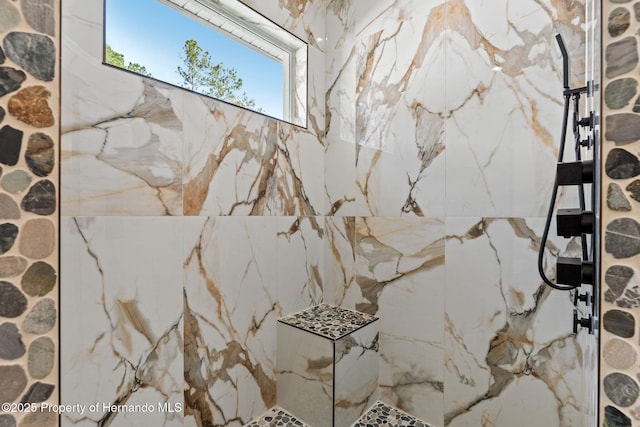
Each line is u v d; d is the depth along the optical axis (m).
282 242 1.63
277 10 1.58
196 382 1.24
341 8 1.86
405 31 1.59
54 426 0.59
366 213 1.74
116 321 1.01
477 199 1.38
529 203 1.25
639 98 0.42
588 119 0.68
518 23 1.27
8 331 0.54
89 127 0.94
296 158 1.71
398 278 1.62
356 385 1.52
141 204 1.07
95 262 0.96
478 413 1.37
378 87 1.70
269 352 1.57
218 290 1.32
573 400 1.17
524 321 1.27
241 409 1.42
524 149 1.26
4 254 0.54
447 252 1.46
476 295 1.38
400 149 1.61
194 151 1.23
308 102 1.79
